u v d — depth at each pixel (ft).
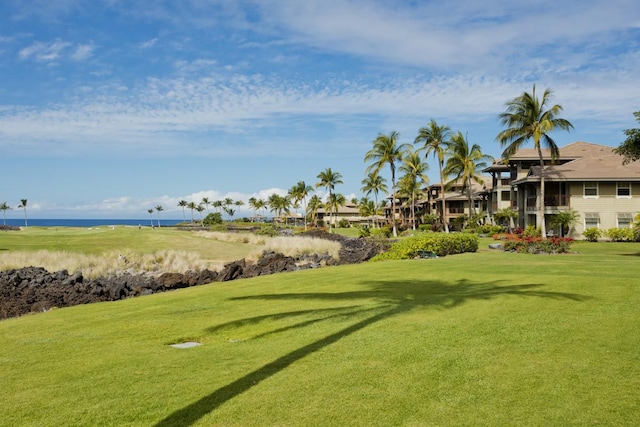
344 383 18.86
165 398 17.89
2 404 17.71
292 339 26.09
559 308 30.71
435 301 34.60
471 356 21.61
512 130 137.80
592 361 20.54
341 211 448.65
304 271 61.98
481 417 15.66
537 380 18.61
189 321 32.24
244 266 83.71
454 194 261.03
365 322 29.07
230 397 17.80
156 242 133.08
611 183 138.92
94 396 18.28
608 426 14.87
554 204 144.77
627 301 32.27
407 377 19.31
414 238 85.92
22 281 66.03
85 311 38.96
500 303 32.89
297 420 15.76
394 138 212.84
